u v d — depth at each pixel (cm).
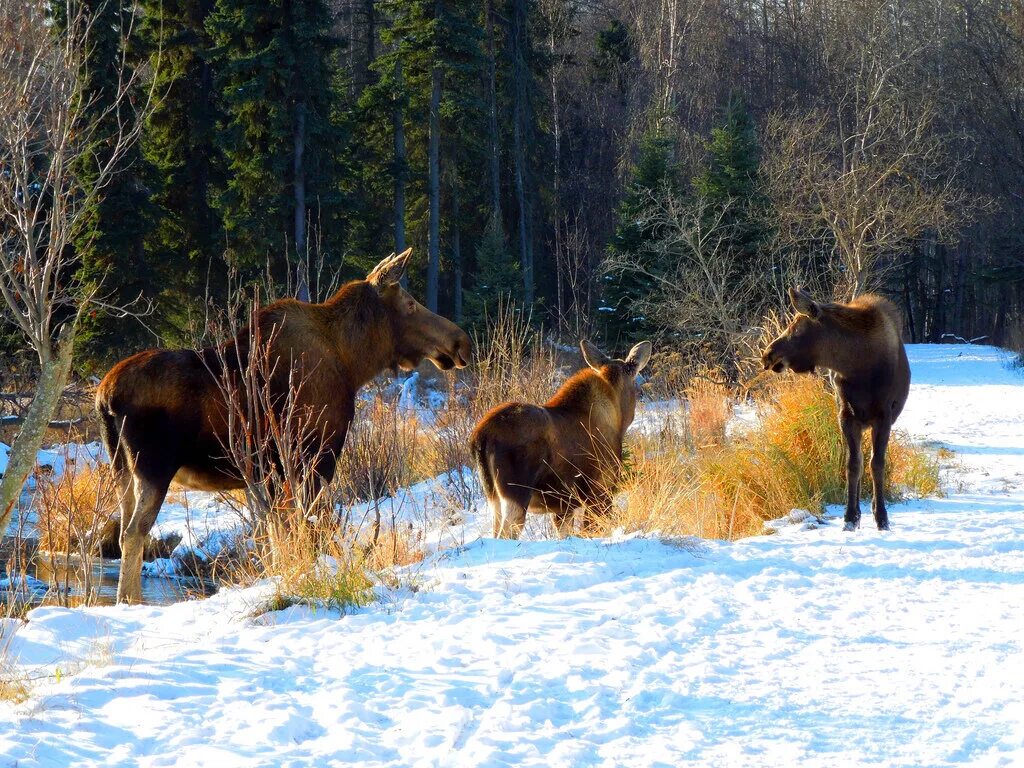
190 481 1866
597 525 2139
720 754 911
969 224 11056
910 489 2798
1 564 2423
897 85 11450
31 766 840
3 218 1609
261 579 1691
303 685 1104
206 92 8588
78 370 6625
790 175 7769
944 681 1120
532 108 12575
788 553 1873
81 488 2591
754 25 16700
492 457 2012
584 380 2180
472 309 8769
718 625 1374
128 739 923
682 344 6538
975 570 1731
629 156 13425
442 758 878
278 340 1877
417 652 1227
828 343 2222
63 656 1241
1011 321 12912
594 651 1232
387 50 13512
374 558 1794
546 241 13125
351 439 3059
